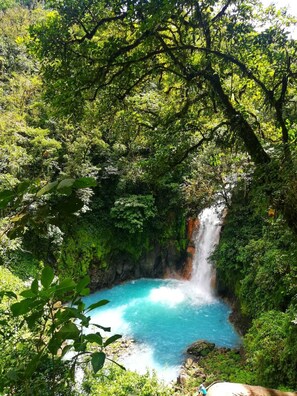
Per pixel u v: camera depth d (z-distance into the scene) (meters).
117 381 7.04
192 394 9.27
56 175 16.11
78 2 5.25
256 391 3.94
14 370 1.24
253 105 8.73
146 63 7.05
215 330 13.20
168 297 16.53
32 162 14.41
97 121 7.82
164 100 8.73
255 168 6.28
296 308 8.16
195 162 14.84
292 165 4.96
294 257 6.46
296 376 7.18
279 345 7.92
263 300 10.85
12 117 15.71
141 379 7.20
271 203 5.50
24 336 6.26
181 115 7.45
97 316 14.62
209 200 14.59
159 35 5.88
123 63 5.94
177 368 10.93
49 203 1.31
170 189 18.86
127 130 8.49
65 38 5.57
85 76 5.67
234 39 6.08
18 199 1.20
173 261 19.48
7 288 9.66
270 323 8.93
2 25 23.17
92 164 18.05
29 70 20.61
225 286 15.91
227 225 15.13
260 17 5.86
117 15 5.68
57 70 6.01
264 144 7.48
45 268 1.08
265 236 10.66
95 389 6.61
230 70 7.04
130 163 17.92
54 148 15.15
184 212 18.62
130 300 16.30
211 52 6.07
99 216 18.53
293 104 7.46
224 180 14.60
